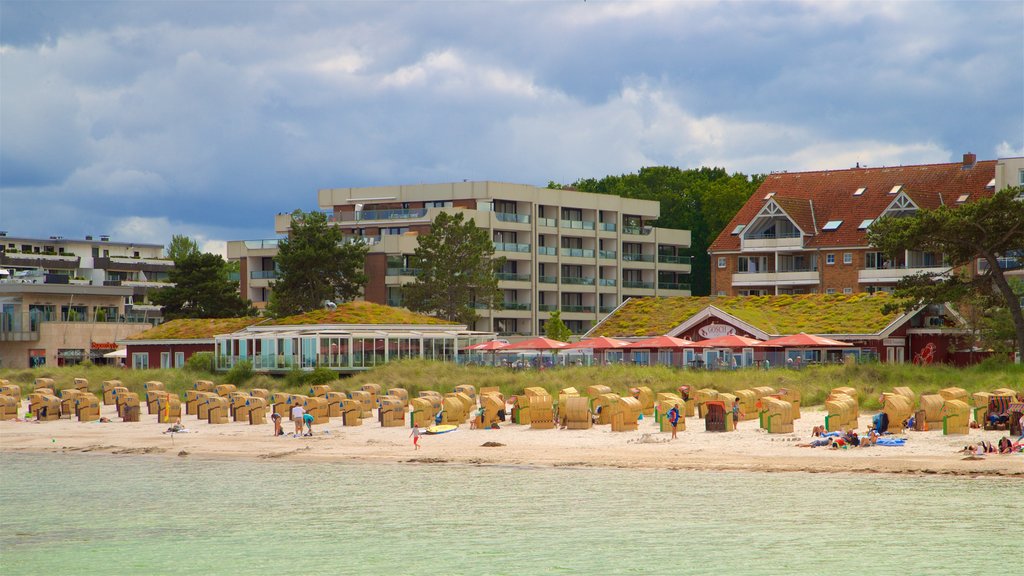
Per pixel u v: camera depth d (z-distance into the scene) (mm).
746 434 63938
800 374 92812
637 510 47062
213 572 40094
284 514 48781
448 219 157875
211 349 131625
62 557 42656
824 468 53625
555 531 44156
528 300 181375
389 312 126000
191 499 52656
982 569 37562
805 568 38344
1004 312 102312
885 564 38438
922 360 110062
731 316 109000
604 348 103562
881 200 149500
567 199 187125
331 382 104250
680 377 93375
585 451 60781
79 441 73938
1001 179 137625
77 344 168000
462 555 41281
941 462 53562
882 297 113688
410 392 97188
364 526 46125
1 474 60781
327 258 154875
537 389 73375
